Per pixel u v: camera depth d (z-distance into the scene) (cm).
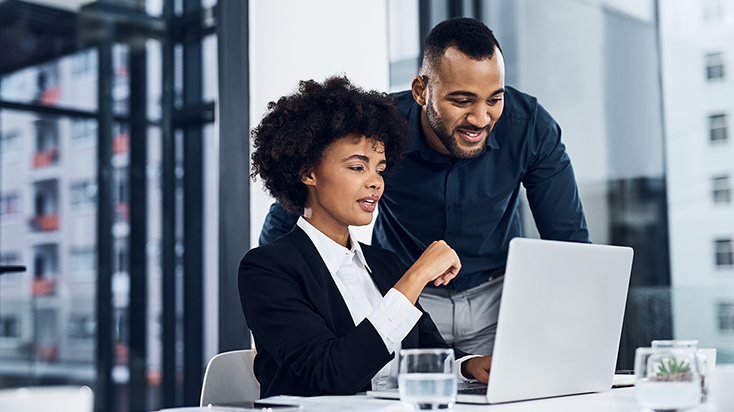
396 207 191
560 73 286
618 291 118
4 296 532
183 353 514
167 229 524
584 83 281
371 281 142
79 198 537
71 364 527
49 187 538
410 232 192
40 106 533
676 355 89
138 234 529
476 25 160
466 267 189
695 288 256
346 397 110
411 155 184
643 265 267
